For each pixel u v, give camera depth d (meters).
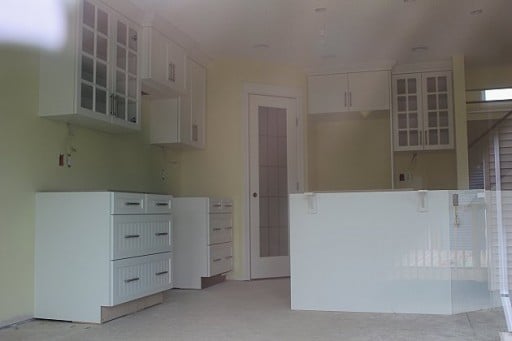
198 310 3.76
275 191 5.80
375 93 5.97
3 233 3.23
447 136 5.94
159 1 4.04
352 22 4.59
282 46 5.28
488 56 5.75
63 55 3.52
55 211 3.44
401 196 3.68
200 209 4.89
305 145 6.05
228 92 5.71
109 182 4.41
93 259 3.34
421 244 3.63
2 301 3.20
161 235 3.97
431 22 4.62
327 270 3.77
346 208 3.76
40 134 3.59
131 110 4.19
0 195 3.23
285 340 2.86
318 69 6.07
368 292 3.69
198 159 5.75
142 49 4.36
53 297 3.40
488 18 4.54
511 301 3.69
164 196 4.04
